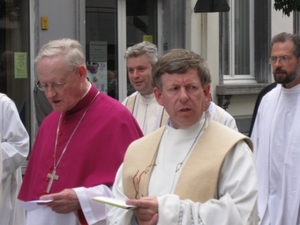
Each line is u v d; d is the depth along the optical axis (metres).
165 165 4.46
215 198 4.24
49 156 5.91
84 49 12.48
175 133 4.52
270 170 7.58
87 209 5.37
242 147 4.28
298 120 7.38
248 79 16.38
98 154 5.70
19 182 8.41
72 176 5.69
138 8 13.84
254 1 16.42
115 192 4.73
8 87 12.05
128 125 5.88
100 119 5.85
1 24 12.02
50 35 12.09
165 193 4.34
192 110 4.33
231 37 15.95
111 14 13.42
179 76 4.29
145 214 4.09
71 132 5.88
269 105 7.76
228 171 4.22
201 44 14.56
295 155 7.28
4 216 8.12
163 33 14.15
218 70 15.04
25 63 12.02
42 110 11.74
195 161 4.31
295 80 7.45
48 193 5.77
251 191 4.11
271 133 7.61
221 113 7.48
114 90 13.51
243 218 4.05
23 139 8.19
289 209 7.28
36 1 11.92
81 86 5.81
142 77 7.70
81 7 12.39
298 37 7.39
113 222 4.52
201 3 13.59
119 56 13.55
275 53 7.40
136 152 4.68
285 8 12.02
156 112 7.76
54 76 5.50
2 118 8.12
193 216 4.06
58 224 5.67
